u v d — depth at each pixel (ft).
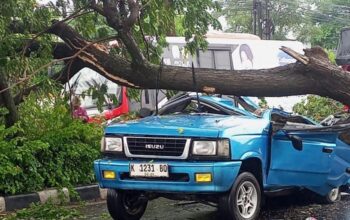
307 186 24.50
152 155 20.62
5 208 25.75
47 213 24.99
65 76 29.99
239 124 21.47
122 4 26.66
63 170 28.84
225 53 57.88
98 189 29.48
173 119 22.33
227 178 20.03
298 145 22.77
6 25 26.27
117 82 28.22
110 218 24.49
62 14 28.45
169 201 28.07
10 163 26.50
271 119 24.08
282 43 64.69
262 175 22.07
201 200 21.22
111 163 20.99
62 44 29.63
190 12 28.81
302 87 25.96
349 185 28.84
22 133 29.37
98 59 27.96
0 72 27.86
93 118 36.37
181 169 19.89
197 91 25.66
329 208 26.71
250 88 26.18
